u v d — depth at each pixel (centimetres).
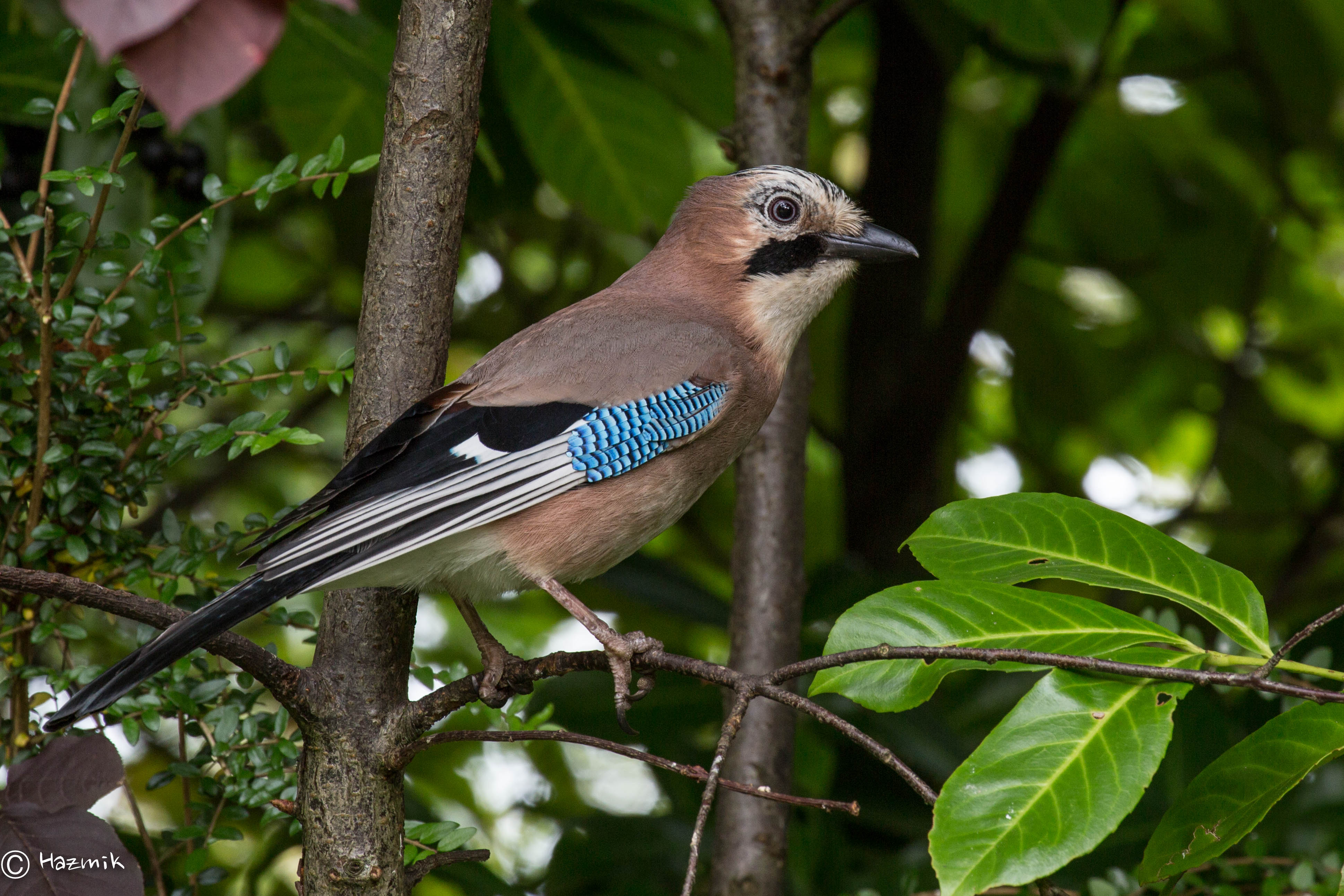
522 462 584
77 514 542
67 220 509
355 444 509
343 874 473
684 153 877
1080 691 418
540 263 1338
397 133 498
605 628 570
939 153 1039
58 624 542
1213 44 1108
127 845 610
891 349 1046
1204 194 1181
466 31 493
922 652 417
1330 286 1355
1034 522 491
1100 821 390
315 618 564
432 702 476
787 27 769
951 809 398
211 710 539
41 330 524
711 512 1220
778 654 719
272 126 964
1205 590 457
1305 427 1286
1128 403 1326
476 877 720
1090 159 1187
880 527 1023
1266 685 394
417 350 507
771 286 723
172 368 543
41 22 675
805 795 800
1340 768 725
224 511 1196
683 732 816
